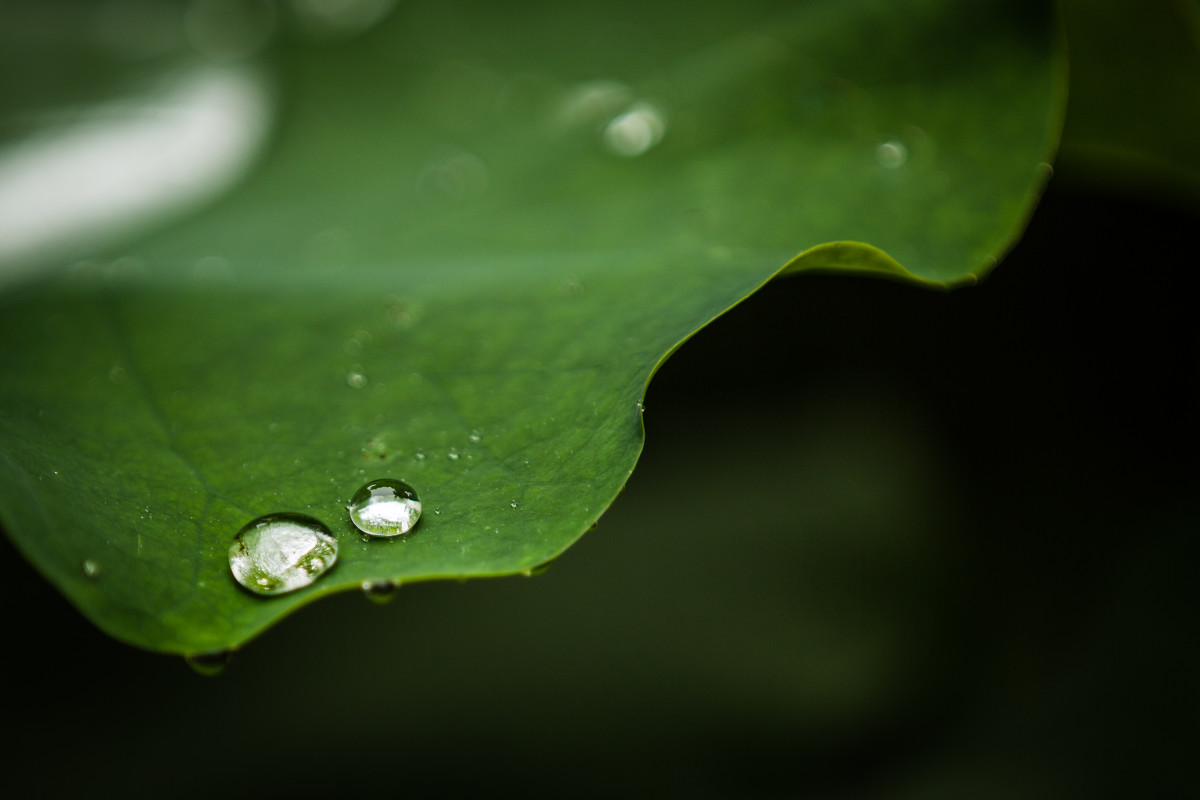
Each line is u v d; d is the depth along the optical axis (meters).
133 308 0.25
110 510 0.22
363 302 0.24
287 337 0.24
